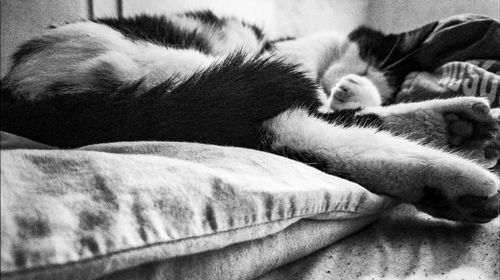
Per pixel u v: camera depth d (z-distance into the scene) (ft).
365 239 0.89
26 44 1.23
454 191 0.92
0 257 0.46
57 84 1.09
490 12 2.05
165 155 0.83
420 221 0.97
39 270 0.48
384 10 2.37
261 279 0.73
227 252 0.68
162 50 1.20
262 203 0.69
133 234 0.57
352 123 1.16
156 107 0.98
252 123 1.07
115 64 1.10
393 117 1.16
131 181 0.62
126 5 1.82
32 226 0.50
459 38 1.73
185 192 0.64
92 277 0.53
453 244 0.86
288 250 0.76
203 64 1.14
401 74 1.95
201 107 1.01
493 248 0.85
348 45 2.13
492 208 0.92
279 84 1.13
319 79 2.06
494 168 1.21
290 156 1.06
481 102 1.09
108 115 0.96
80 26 1.29
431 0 2.21
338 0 2.47
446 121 1.13
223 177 0.69
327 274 0.76
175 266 0.63
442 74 1.65
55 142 0.95
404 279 0.74
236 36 1.82
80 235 0.53
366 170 1.00
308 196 0.76
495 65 1.58
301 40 2.17
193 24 1.66
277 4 2.54
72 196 0.57
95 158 0.64
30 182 0.56
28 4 1.50
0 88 1.14
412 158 0.97
